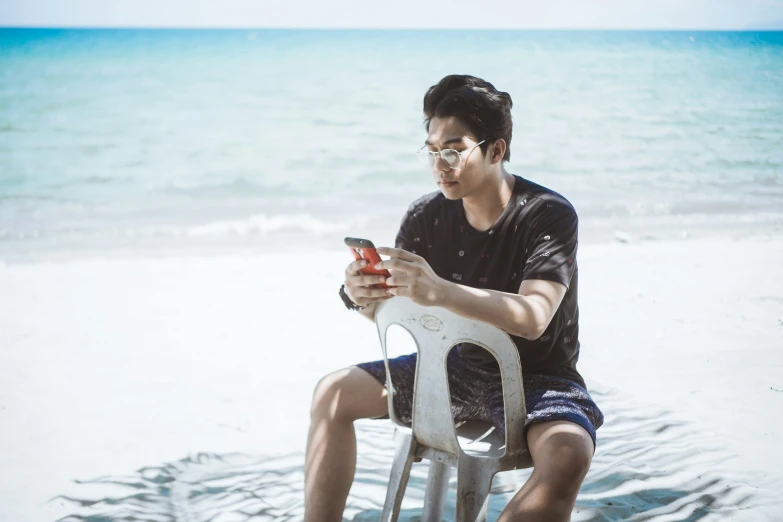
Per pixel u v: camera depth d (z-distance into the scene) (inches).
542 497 69.7
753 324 200.7
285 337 196.9
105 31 1982.0
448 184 84.7
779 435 134.1
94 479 120.9
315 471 82.5
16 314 216.2
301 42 1536.7
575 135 682.8
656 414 145.0
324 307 223.1
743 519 104.2
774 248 294.7
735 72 1123.9
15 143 650.8
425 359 79.5
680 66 1196.5
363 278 78.6
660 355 178.7
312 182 517.0
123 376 169.6
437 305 74.4
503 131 85.0
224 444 134.6
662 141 650.8
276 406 152.9
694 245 301.9
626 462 124.3
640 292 233.1
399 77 1095.0
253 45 1429.6
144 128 737.0
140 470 124.3
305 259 285.0
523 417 77.5
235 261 281.7
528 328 76.8
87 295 236.1
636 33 2172.7
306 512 82.2
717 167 540.1
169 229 356.5
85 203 450.0
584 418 77.0
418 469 125.7
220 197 475.5
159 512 110.0
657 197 442.0
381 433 141.9
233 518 108.1
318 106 873.5
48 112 787.4
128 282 252.1
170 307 223.5
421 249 95.7
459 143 82.9
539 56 1331.2
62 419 146.1
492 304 75.1
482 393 88.7
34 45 1371.8
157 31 1947.6
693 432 136.1
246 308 222.2
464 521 78.0
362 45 1480.1
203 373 171.6
